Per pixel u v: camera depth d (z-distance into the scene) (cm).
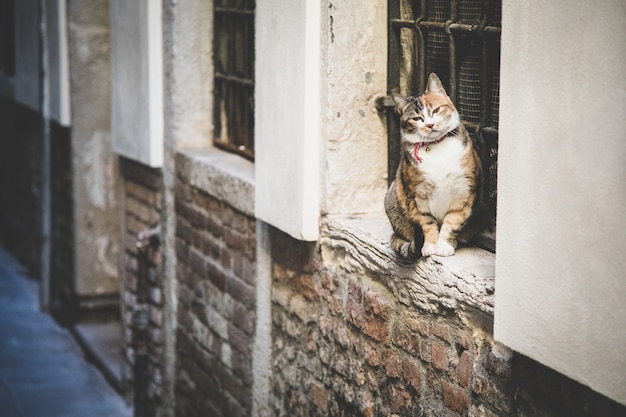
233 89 691
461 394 406
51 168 1095
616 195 305
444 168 403
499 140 360
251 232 599
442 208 415
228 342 640
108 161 1004
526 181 346
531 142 342
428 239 419
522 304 350
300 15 500
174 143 714
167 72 716
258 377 600
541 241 339
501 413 382
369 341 476
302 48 499
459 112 457
